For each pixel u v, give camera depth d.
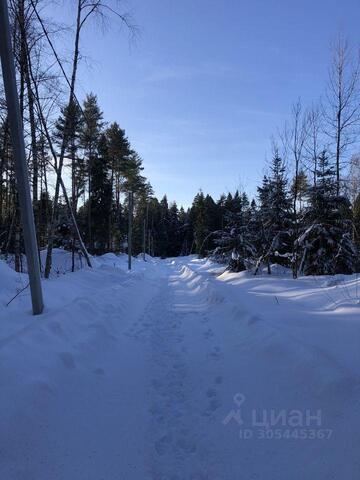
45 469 3.52
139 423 4.49
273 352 5.82
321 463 3.37
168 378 5.91
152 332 8.90
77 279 13.98
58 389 4.95
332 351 5.38
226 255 24.67
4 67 6.81
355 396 4.00
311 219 18.17
